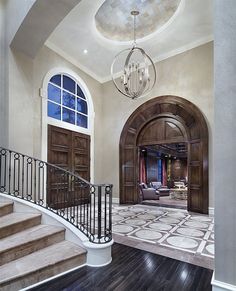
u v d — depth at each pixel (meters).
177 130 7.29
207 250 3.54
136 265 3.02
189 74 6.91
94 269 2.90
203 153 6.38
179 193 10.67
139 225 5.04
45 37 4.83
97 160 8.41
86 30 6.22
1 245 2.81
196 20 5.82
